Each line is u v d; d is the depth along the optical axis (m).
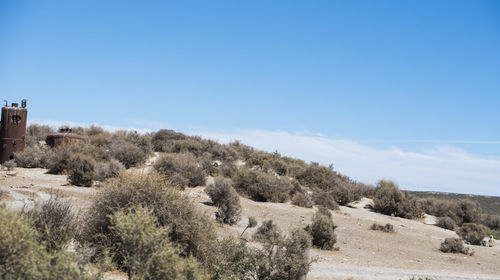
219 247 9.23
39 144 36.28
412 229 28.22
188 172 28.97
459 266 18.25
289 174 40.84
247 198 29.73
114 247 7.75
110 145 37.19
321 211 26.69
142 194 8.82
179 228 8.77
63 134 34.12
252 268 9.07
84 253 6.51
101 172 25.09
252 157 42.97
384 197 33.88
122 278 7.04
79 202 11.38
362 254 18.14
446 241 22.44
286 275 9.16
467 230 27.66
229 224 19.45
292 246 9.52
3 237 4.91
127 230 6.26
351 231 23.70
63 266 5.07
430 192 91.12
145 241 6.07
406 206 33.88
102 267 6.22
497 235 33.56
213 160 40.50
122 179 9.12
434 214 39.19
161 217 8.84
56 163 28.56
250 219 17.78
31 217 7.43
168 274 5.86
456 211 39.47
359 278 12.66
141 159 33.12
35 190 19.03
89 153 30.94
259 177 30.94
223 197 21.09
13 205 12.14
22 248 5.04
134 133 44.38
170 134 47.62
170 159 29.78
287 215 24.92
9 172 26.39
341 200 34.44
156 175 9.55
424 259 18.97
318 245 18.42
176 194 9.34
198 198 23.78
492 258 21.73
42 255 5.23
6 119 30.27
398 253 19.55
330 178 40.91
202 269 7.95
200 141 46.44
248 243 14.38
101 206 8.55
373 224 25.95
